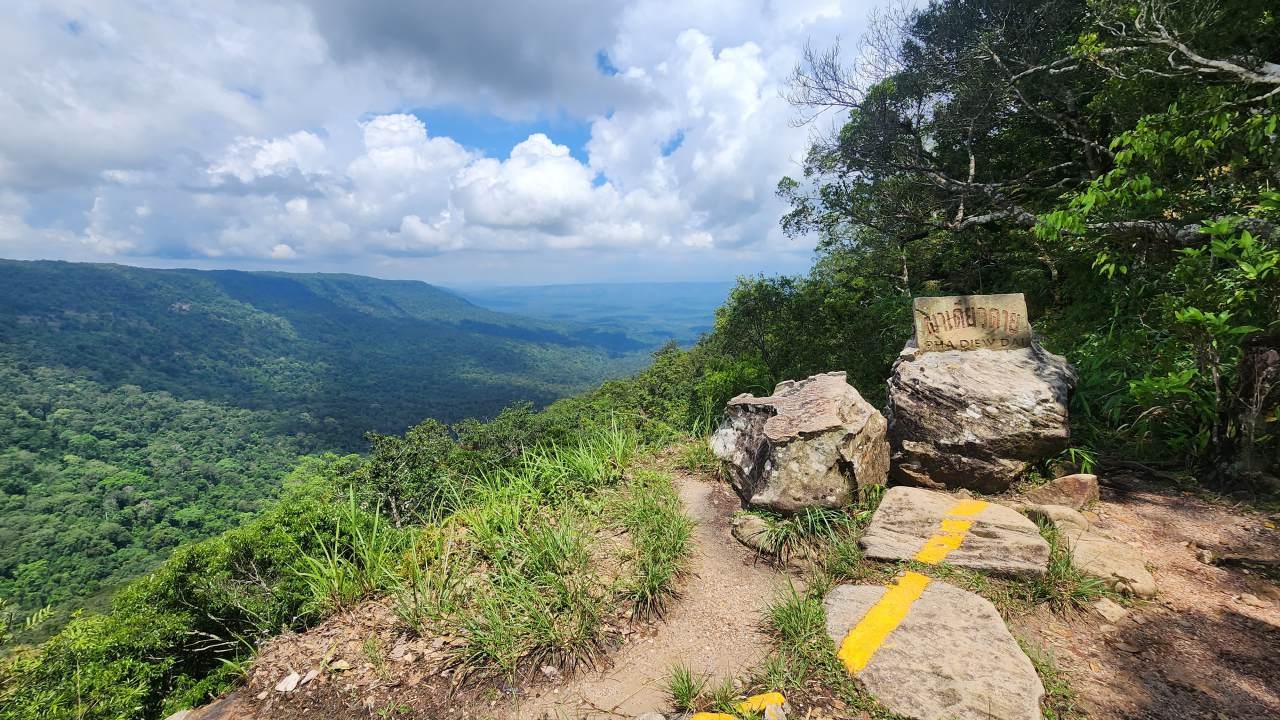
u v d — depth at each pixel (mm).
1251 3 6641
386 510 8844
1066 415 4742
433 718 2996
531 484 5348
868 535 3965
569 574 3914
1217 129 5246
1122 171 5395
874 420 4898
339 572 4207
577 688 3049
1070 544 3748
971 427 4789
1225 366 4738
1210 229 4203
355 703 3170
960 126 12883
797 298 8727
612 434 6457
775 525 4305
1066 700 2531
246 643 4371
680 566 4012
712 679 2941
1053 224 5660
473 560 4289
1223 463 4488
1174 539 3900
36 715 5543
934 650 2811
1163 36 7051
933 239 13977
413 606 3869
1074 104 11531
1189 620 3064
